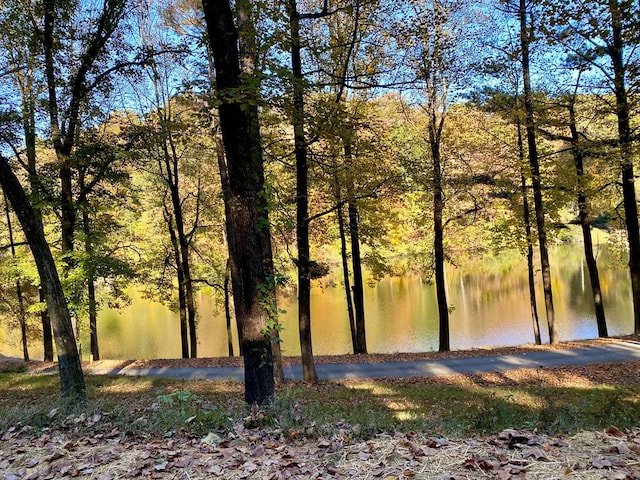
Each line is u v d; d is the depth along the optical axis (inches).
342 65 453.1
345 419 220.8
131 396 410.6
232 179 268.5
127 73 553.3
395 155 562.9
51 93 538.0
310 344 501.4
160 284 828.0
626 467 129.6
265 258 403.2
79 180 562.3
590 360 550.0
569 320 1075.9
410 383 499.5
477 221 752.3
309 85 294.8
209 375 581.9
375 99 600.1
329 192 513.3
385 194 579.2
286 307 1448.1
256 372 268.5
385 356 657.6
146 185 916.0
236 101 243.0
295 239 609.6
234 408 242.8
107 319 1524.4
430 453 147.9
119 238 866.8
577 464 132.0
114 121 636.1
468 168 684.7
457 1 547.5
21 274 584.4
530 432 175.8
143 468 148.7
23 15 523.8
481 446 153.2
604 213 746.2
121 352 1102.4
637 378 454.0
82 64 544.1
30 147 562.3
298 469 141.9
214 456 156.7
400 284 1763.0
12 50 548.4
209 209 855.7
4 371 614.2
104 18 529.7
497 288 1541.6
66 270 533.0
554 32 403.9
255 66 334.3
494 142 692.1
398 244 1034.1
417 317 1225.4
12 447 172.6
